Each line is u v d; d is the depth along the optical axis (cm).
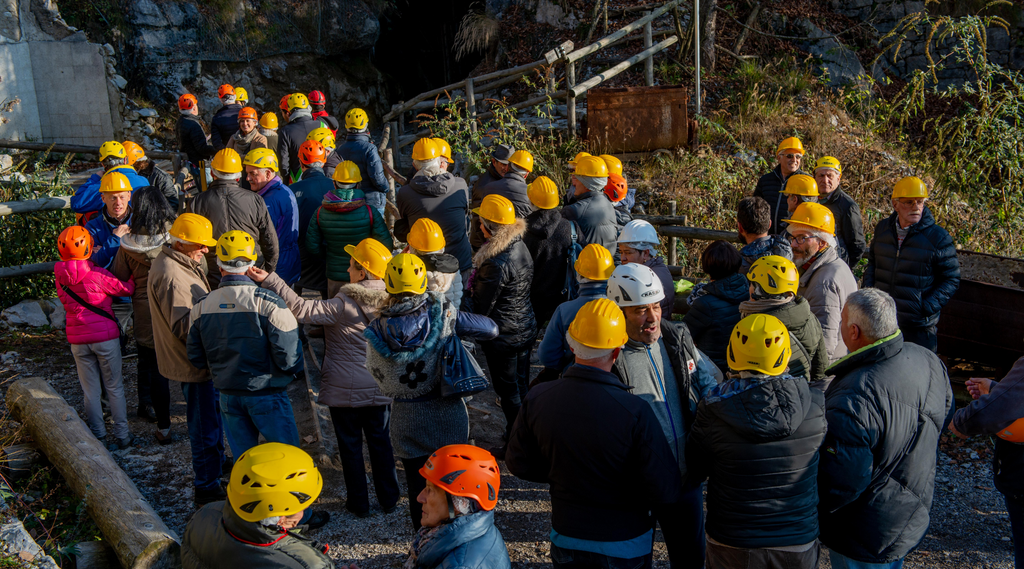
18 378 554
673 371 308
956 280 481
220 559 231
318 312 377
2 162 1113
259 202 516
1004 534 395
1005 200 855
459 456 229
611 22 1214
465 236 589
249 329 366
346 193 531
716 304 364
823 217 394
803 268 405
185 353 407
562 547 273
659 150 931
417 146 572
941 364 299
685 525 314
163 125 1359
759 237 432
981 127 908
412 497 363
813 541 262
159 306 405
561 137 970
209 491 420
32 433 457
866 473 265
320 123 754
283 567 226
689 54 1113
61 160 1258
